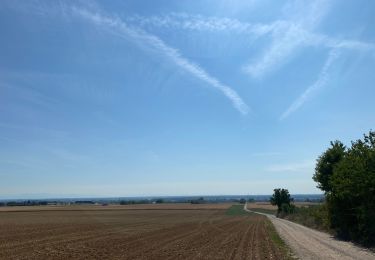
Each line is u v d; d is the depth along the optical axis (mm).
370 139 33812
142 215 108188
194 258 25688
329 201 40469
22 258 25500
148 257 26125
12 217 92125
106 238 40625
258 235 44750
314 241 36531
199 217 98188
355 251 28531
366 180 31422
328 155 45156
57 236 42750
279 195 111250
